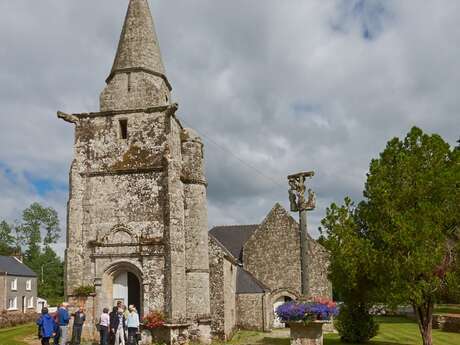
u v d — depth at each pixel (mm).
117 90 24109
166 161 22250
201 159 24766
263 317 30406
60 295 75438
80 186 22797
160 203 22156
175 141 23672
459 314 31641
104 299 21531
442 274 17406
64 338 17000
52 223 74750
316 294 31625
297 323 16703
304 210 17234
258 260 33219
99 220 22359
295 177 17406
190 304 22484
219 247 25422
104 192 22641
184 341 20875
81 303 21266
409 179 18156
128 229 22000
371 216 18844
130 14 25344
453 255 17750
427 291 17094
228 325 25859
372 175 18938
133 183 22547
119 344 17578
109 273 21859
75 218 22281
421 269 16781
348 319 21359
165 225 21797
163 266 21406
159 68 25109
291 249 32906
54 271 75250
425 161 18438
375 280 18625
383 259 17797
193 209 23750
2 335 22797
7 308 47062
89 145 23219
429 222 17281
